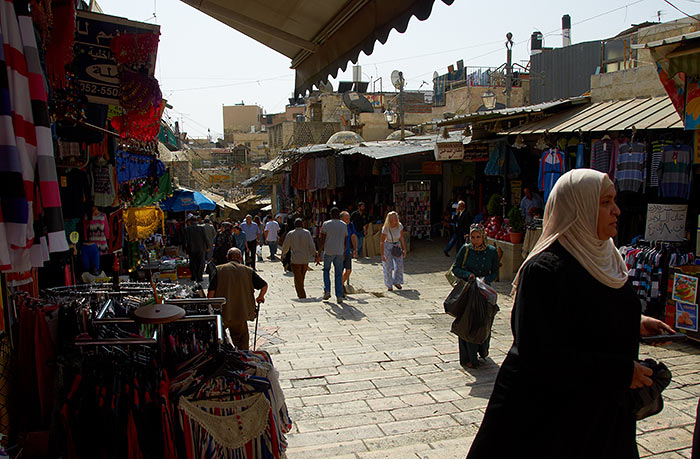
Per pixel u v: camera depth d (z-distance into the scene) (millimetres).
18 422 3537
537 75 22047
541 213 12352
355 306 10359
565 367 1929
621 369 1902
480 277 6273
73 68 4855
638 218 10172
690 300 6895
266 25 3744
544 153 10648
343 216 11422
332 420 4828
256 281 7004
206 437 3053
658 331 2344
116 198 7059
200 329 3578
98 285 4598
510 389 2115
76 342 3072
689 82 7125
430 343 7430
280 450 3230
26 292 3709
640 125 8617
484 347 6332
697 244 7449
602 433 2014
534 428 2045
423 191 20031
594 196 2053
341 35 3490
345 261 11500
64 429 2963
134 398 2984
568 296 2020
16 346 3586
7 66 1995
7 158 1934
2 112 1938
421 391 5551
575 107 11438
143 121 5555
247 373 3219
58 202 2145
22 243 1938
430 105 34000
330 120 34938
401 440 4336
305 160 22125
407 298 11078
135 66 5168
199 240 14641
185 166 36781
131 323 3441
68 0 3424
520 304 2092
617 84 10695
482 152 15227
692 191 9133
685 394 5102
